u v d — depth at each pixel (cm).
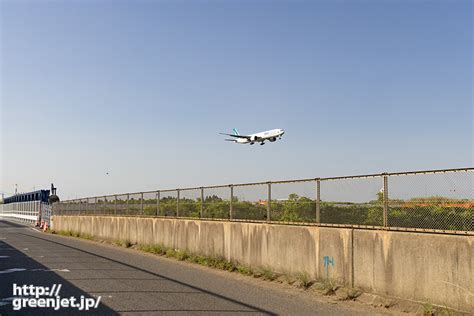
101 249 2333
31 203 6322
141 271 1475
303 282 1191
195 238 1838
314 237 1212
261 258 1424
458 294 842
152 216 2308
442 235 881
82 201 3650
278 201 1395
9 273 1412
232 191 1639
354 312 914
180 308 918
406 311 913
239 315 867
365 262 1048
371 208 1066
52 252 2128
